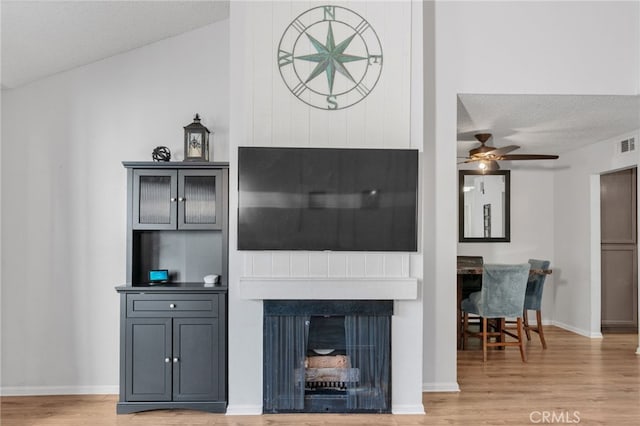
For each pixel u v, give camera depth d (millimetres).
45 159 3666
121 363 3225
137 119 3730
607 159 5371
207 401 3227
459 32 3787
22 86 3650
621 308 5875
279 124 3287
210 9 3488
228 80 3773
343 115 3303
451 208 3756
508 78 3783
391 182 3229
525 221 6465
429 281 3729
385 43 3326
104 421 3072
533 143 5645
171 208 3404
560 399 3488
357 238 3215
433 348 3711
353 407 3211
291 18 3307
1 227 3633
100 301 3676
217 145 3758
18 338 3623
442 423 3049
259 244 3199
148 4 3188
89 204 3689
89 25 3197
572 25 3805
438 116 3770
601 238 5898
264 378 3199
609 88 3795
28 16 2916
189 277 3691
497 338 5453
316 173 3211
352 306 3205
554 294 6402
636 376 4051
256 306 3248
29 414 3195
